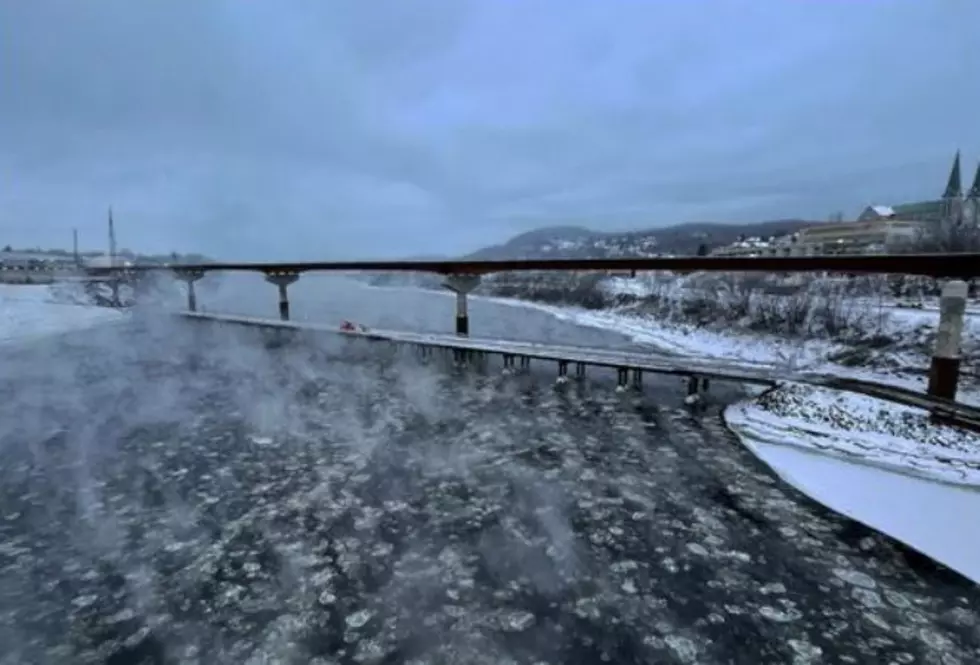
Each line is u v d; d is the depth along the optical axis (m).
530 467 13.37
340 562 9.21
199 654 7.15
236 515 10.91
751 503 11.34
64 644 7.35
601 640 7.38
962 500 11.19
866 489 11.81
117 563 9.23
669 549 9.62
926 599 8.21
